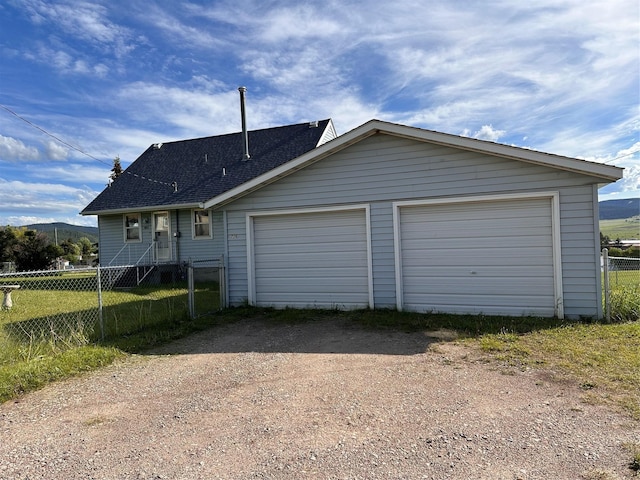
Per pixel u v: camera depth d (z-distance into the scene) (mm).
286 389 3861
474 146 6840
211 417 3260
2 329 6539
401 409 3293
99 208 16000
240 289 8820
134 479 2373
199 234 15055
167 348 5551
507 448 2602
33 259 24391
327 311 7953
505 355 4648
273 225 8625
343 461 2512
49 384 4117
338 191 7992
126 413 3387
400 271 7551
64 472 2469
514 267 6906
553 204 6625
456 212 7258
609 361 4254
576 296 6516
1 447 2816
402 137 7449
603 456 2457
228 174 15680
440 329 6078
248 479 2342
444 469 2381
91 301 9828
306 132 17016
